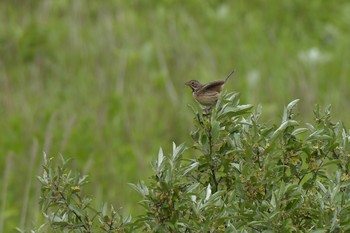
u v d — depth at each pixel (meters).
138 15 29.36
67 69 25.69
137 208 17.69
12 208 18.59
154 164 9.60
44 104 23.83
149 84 24.36
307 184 9.98
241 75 26.19
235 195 9.53
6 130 22.05
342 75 25.48
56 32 27.38
